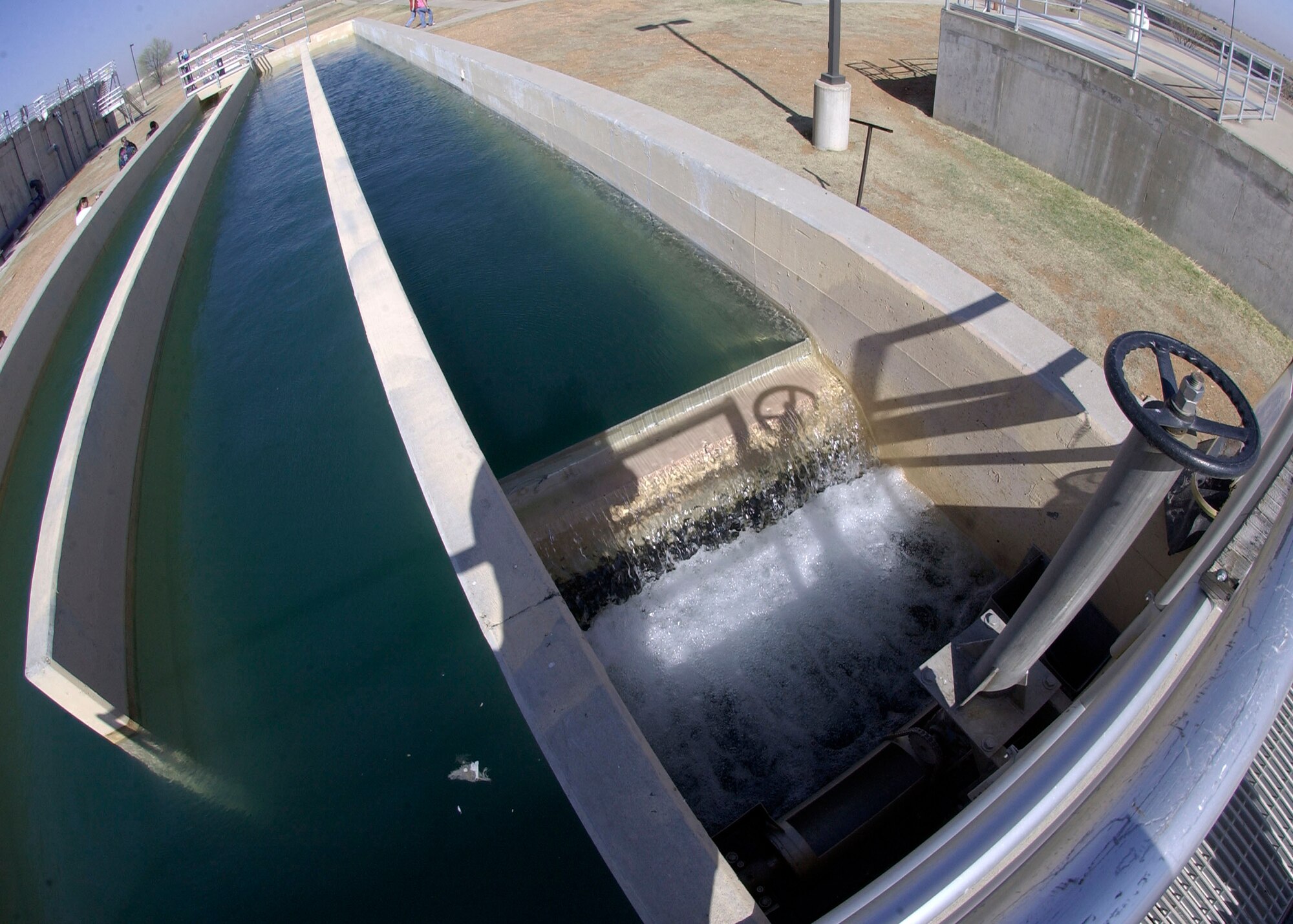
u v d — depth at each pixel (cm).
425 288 1372
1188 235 1145
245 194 1920
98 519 890
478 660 816
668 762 859
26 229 3173
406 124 2080
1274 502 331
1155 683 315
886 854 712
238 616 894
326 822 716
